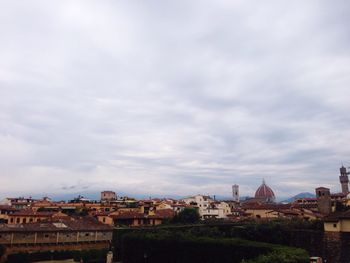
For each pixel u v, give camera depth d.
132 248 78.75
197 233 78.69
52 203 163.75
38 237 82.00
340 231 65.19
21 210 131.00
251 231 74.44
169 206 153.12
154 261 74.44
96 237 92.50
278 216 117.12
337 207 110.06
